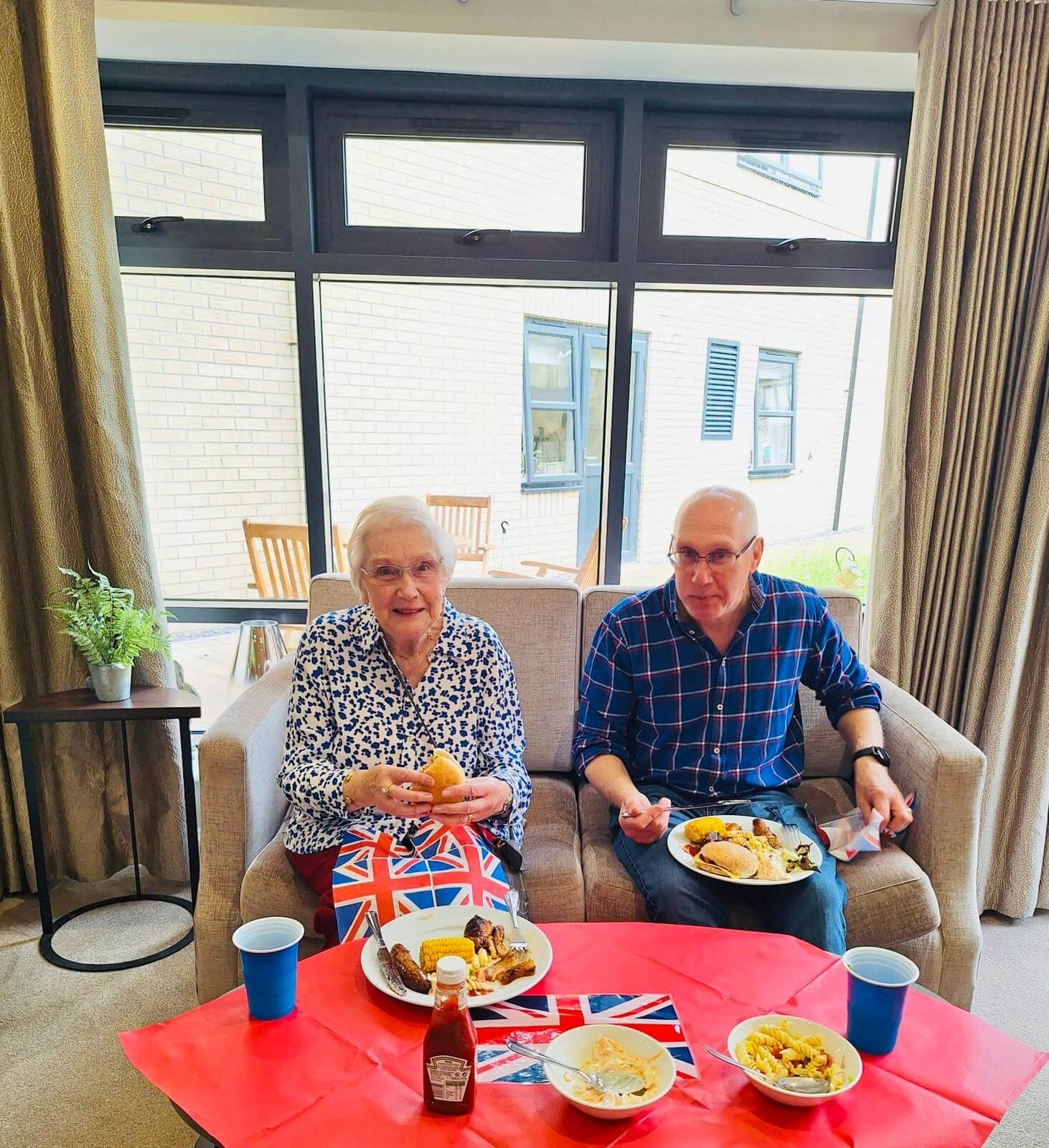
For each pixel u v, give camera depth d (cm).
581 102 221
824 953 112
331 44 201
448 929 113
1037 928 211
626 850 154
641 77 217
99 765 216
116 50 205
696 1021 98
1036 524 199
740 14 198
